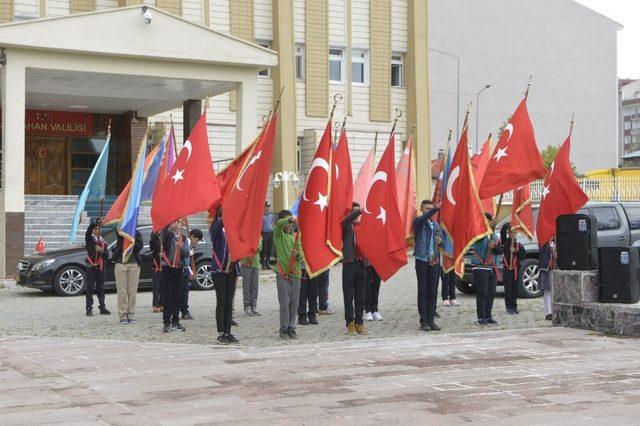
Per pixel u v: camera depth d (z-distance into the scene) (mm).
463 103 61094
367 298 16250
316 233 13945
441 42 60656
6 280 24734
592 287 14414
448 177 15344
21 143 25531
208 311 17891
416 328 15156
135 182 16141
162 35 26922
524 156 15836
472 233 14984
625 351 12094
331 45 37219
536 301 19625
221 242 13250
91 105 32844
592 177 36625
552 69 63719
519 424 7930
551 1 63625
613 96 65500
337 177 15820
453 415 8289
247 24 35594
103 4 33031
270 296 20969
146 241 22062
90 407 8797
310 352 12164
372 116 37938
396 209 14422
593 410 8461
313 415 8352
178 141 34500
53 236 27078
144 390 9617
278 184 35219
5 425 8062
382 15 38125
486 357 11633
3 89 25844
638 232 21172
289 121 35781
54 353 12227
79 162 34438
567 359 11445
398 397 9117
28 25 25297
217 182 14242
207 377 10336
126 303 15984
